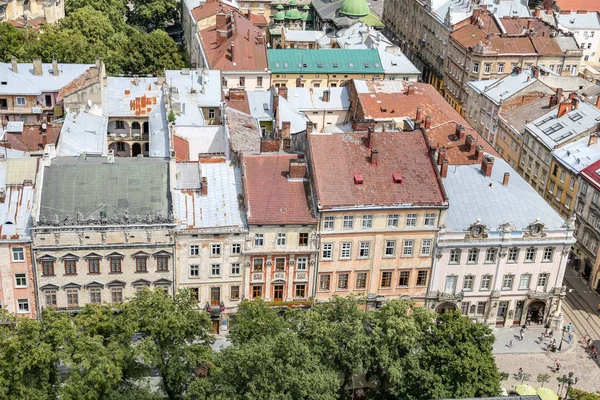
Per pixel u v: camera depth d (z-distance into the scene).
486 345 102.75
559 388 122.19
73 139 149.25
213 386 94.75
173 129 152.50
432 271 129.62
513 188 137.50
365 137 130.25
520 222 131.12
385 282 129.38
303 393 90.50
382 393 107.56
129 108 175.62
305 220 121.44
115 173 122.31
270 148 137.38
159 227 117.06
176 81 185.25
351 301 106.81
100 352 92.94
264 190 124.00
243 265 123.19
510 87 196.62
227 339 108.69
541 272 133.00
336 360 102.25
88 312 100.88
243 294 125.56
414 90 188.00
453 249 128.12
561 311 143.50
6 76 178.25
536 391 109.44
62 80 181.12
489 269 131.12
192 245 120.06
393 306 105.38
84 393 90.69
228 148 143.38
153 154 147.12
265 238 122.00
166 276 121.31
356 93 188.00
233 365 93.38
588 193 154.00
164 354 99.94
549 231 129.88
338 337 101.50
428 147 130.75
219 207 122.81
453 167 140.00
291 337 93.75
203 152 156.50
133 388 98.19
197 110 173.62
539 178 173.62
